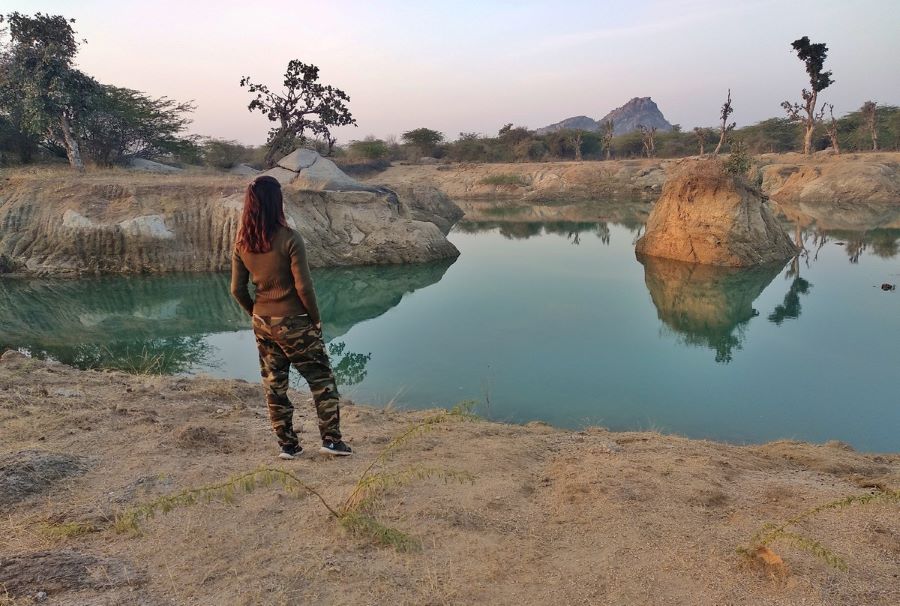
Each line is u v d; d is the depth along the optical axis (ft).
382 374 30.48
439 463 13.12
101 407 17.01
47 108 88.84
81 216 63.57
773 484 12.24
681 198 68.80
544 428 18.54
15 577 8.16
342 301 52.65
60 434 14.37
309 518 10.15
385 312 47.16
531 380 29.09
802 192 147.95
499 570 8.71
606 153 267.39
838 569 8.45
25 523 9.98
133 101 115.65
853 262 64.49
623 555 9.10
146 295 54.34
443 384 28.78
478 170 211.82
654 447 15.58
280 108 123.85
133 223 63.31
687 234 67.56
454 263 71.36
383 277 63.77
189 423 15.67
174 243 64.64
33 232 63.98
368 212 74.49
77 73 92.12
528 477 12.67
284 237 11.69
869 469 14.67
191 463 12.73
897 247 74.64
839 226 97.76
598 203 162.61
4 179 71.41
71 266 61.87
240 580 8.34
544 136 278.26
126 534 9.61
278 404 12.98
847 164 151.12
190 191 69.15
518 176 196.44
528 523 10.36
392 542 9.26
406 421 17.94
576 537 9.80
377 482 10.24
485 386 28.35
